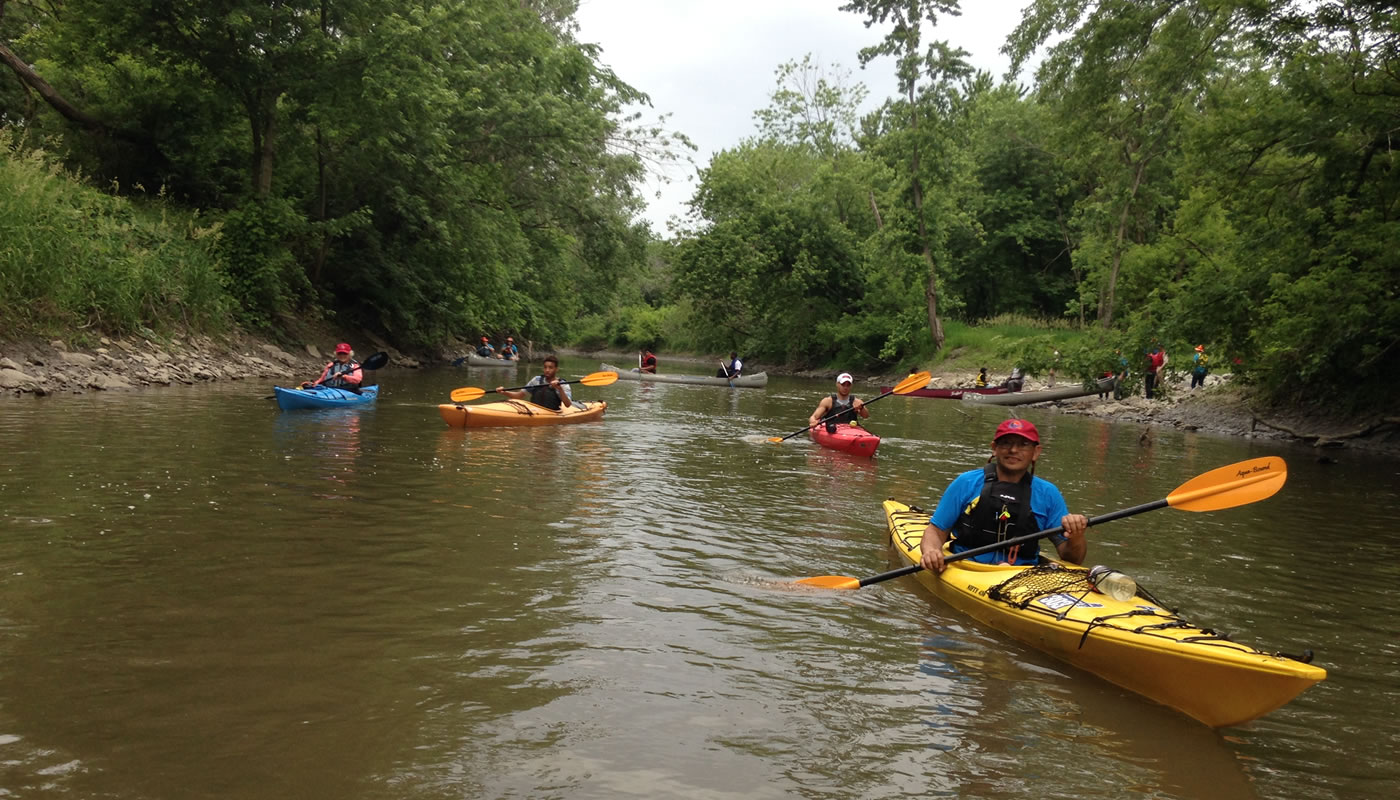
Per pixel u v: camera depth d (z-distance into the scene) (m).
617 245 30.38
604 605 4.97
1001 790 3.16
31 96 20.30
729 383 28.61
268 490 7.44
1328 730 3.79
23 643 4.03
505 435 12.05
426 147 23.58
